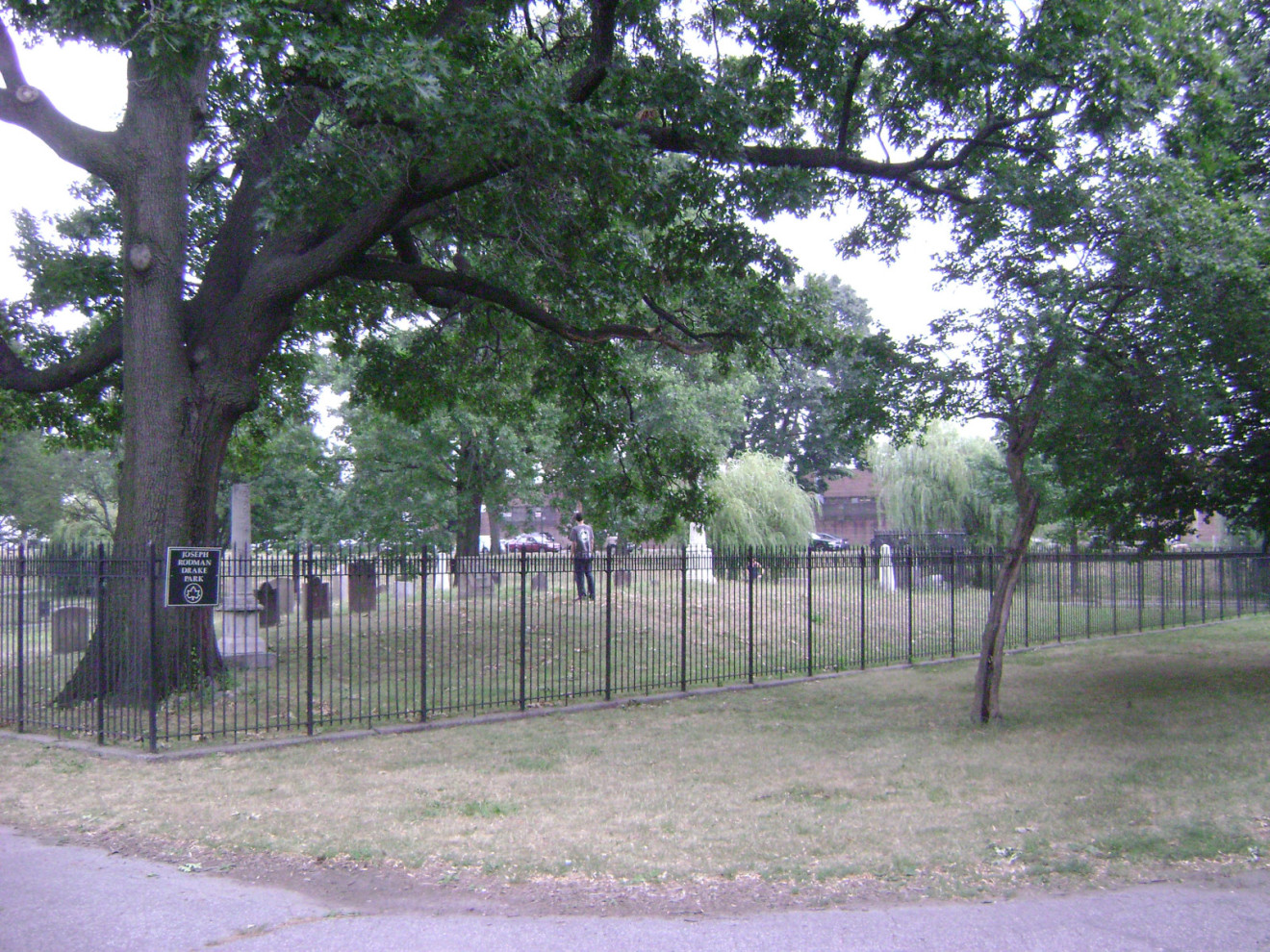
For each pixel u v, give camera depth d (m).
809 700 13.23
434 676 14.29
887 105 14.19
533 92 10.84
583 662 15.44
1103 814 7.33
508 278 16.30
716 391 34.44
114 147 12.27
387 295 17.66
